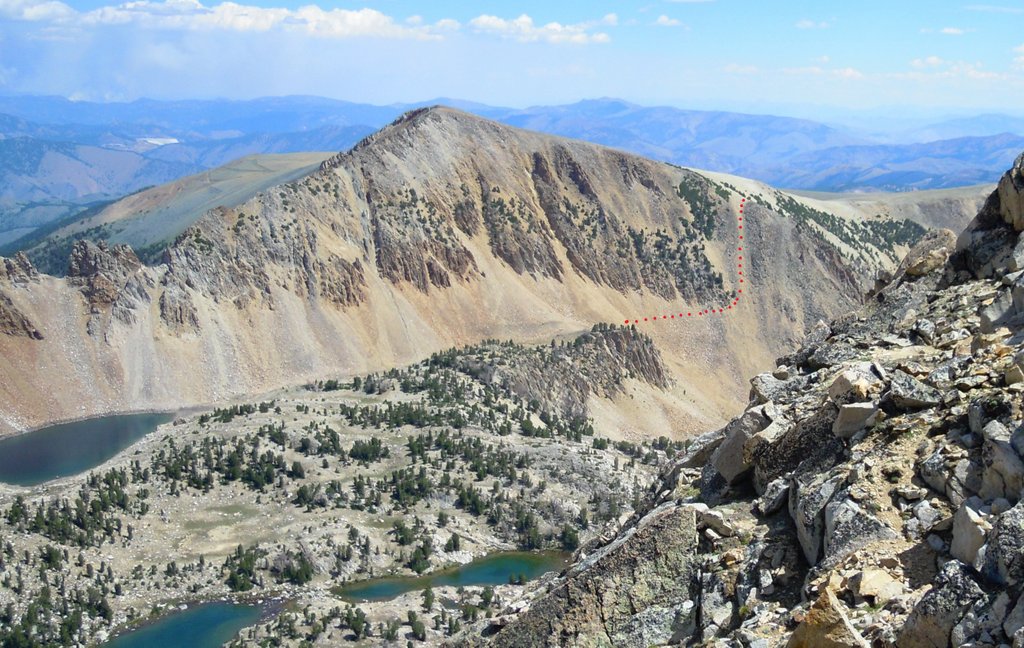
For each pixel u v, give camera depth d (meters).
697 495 33.34
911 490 25.45
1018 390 25.75
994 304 33.47
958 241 40.16
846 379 30.56
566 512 195.38
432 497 195.25
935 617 20.64
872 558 24.20
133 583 160.12
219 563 167.50
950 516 24.09
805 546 26.84
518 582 164.12
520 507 195.12
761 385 37.59
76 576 160.50
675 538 29.17
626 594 28.69
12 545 165.12
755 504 29.97
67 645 141.25
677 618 27.47
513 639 29.47
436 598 153.00
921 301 38.78
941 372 29.70
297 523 181.50
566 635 28.48
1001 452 23.69
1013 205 37.78
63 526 172.25
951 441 26.20
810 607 23.16
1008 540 20.62
